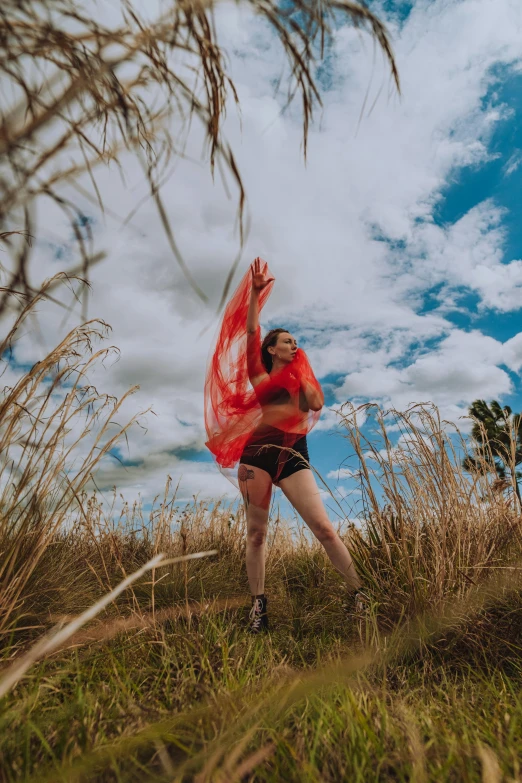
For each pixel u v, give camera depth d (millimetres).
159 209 612
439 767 1099
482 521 2965
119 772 1048
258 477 3150
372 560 2967
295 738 1276
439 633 2270
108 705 1551
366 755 1129
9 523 2236
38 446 2105
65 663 1925
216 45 706
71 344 2115
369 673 1996
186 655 2016
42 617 2318
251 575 3084
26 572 2246
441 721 1414
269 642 2416
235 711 1334
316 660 2240
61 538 3332
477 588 2441
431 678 2025
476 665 2109
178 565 3402
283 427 3135
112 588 2916
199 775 975
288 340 3508
